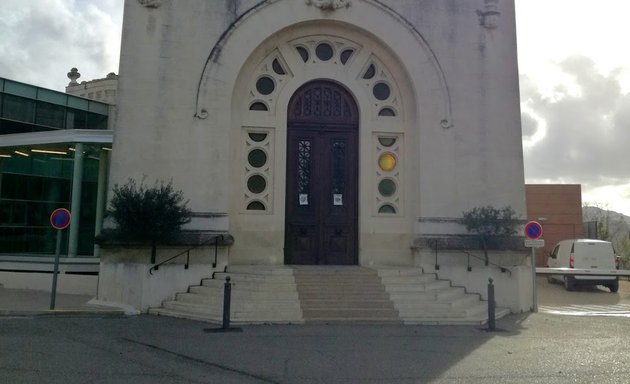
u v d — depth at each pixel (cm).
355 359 878
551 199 2941
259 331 1110
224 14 1552
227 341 1002
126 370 781
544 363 864
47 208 2130
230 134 1548
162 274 1370
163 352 905
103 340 995
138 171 1479
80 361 828
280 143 1580
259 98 1603
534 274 1544
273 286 1325
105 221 1458
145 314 1327
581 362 871
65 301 1523
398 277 1420
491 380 759
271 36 1575
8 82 2739
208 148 1507
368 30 1597
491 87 1619
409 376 778
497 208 1574
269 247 1553
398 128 1630
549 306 1702
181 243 1432
